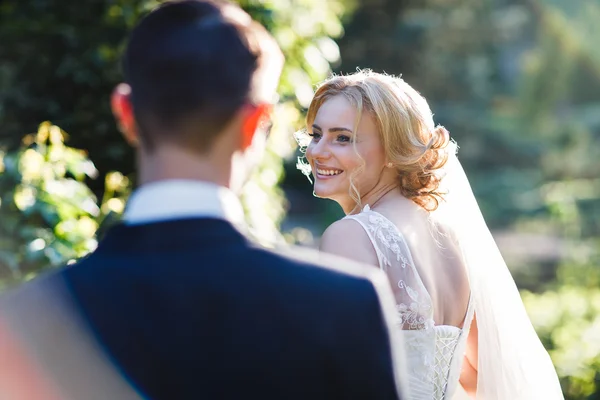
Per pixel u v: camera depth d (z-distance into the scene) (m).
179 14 1.36
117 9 6.09
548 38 24.77
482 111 24.19
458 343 2.80
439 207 2.95
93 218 4.75
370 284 1.38
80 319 1.25
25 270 4.17
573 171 22.55
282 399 1.29
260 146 1.46
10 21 6.02
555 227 19.03
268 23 6.29
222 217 1.34
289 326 1.31
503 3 24.94
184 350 1.26
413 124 2.86
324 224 18.77
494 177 23.17
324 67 6.80
